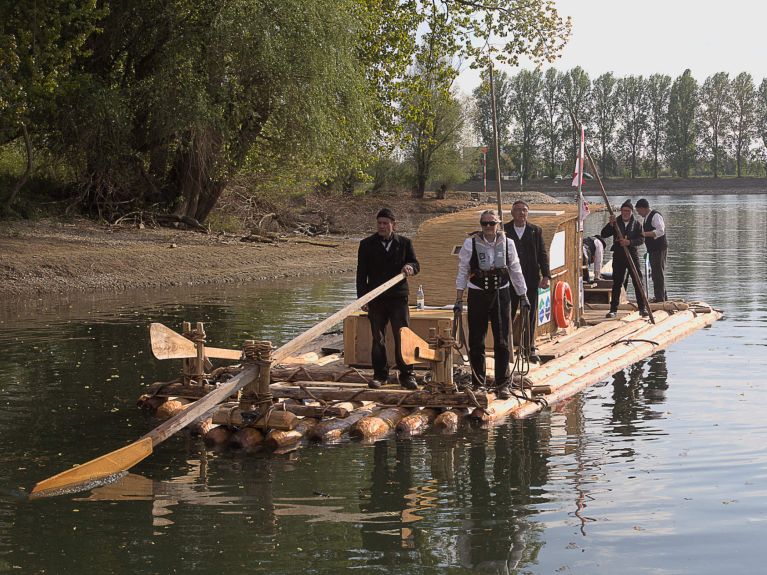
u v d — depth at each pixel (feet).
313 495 23.47
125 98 94.63
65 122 92.48
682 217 191.42
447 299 42.04
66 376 38.01
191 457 27.09
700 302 58.90
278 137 102.58
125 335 48.73
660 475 24.63
